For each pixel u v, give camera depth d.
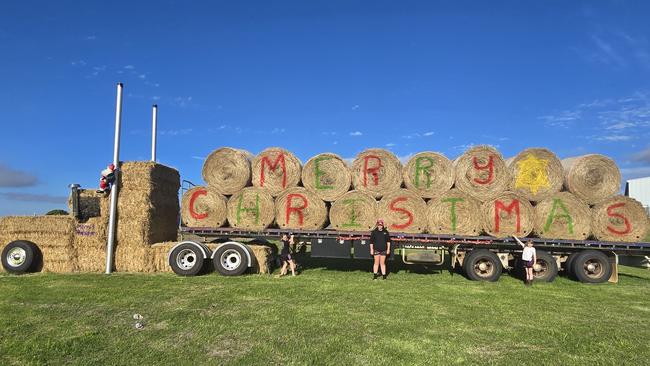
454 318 7.57
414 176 12.12
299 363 5.29
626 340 6.48
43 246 12.52
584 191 11.84
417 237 11.94
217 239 13.99
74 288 9.84
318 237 12.37
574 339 6.49
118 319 7.25
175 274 12.16
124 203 12.69
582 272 11.81
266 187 12.73
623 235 11.76
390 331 6.66
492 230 11.87
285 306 8.25
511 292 10.18
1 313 7.54
